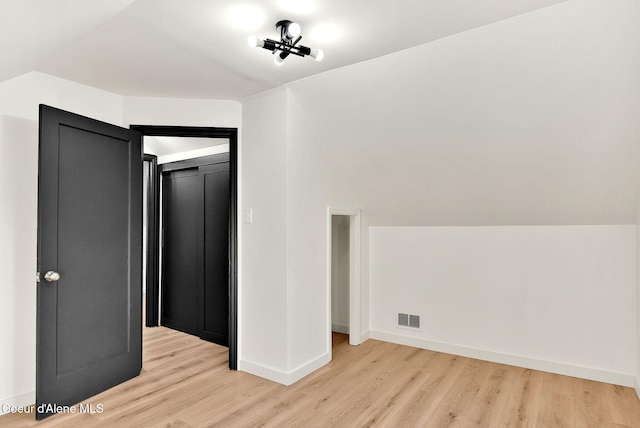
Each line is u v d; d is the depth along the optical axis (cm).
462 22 193
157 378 292
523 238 315
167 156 438
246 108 312
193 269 410
